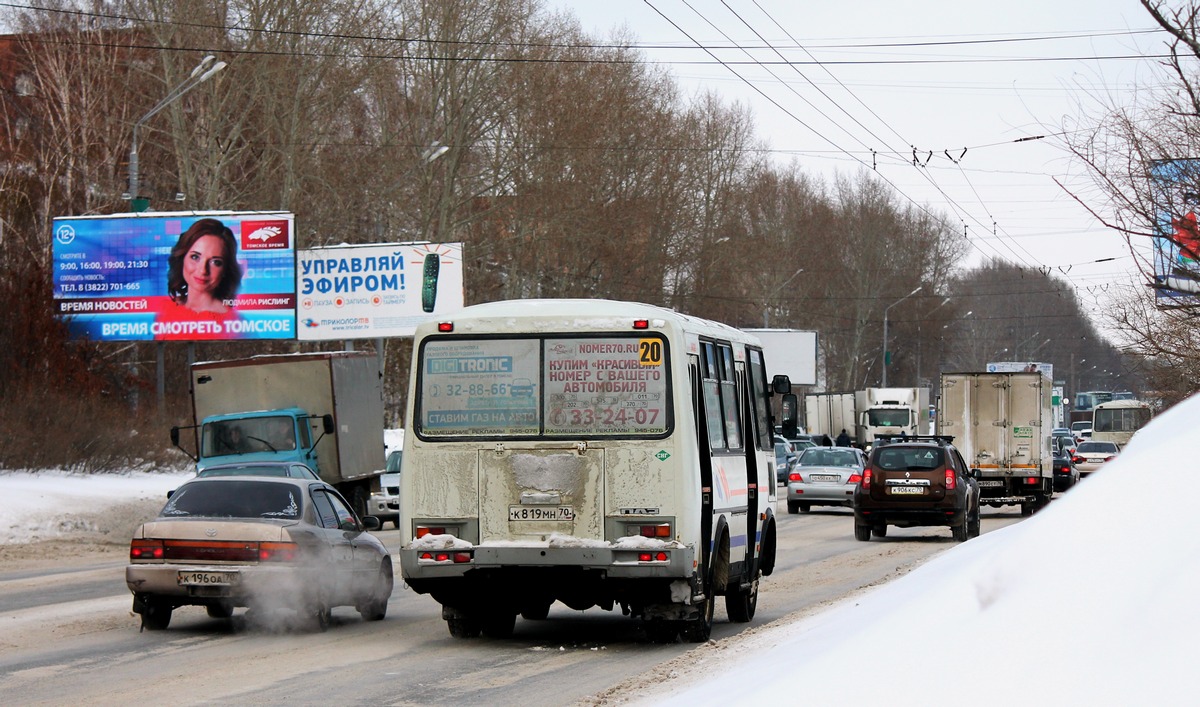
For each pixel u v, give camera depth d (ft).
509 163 416.05
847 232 624.18
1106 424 459.73
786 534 191.11
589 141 423.23
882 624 38.55
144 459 244.42
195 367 191.21
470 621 84.07
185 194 329.11
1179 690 24.82
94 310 269.64
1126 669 26.35
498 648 79.66
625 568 76.79
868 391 440.45
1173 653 25.86
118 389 284.20
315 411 190.80
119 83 361.92
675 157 474.49
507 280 441.68
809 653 43.83
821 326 624.59
